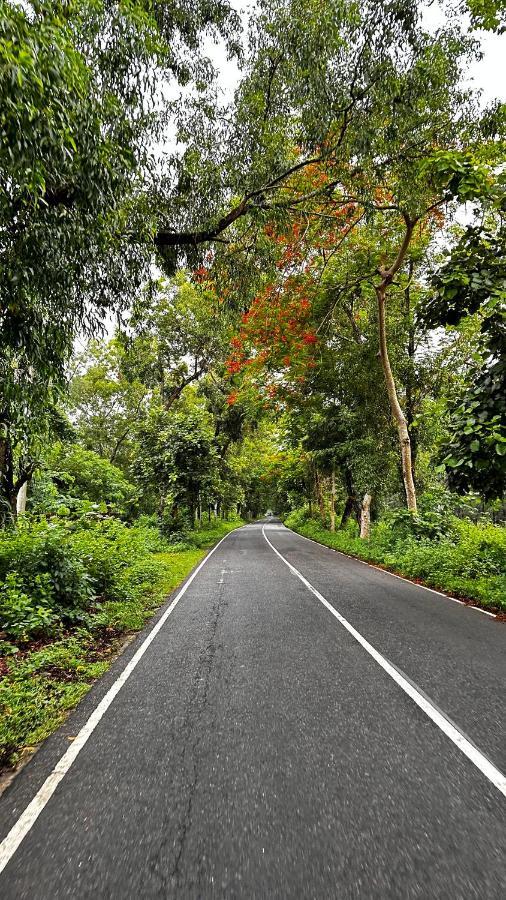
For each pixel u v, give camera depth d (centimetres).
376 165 945
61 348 629
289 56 776
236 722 384
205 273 1048
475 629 664
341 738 353
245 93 850
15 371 633
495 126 934
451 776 300
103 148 465
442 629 666
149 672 516
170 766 319
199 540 2317
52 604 701
